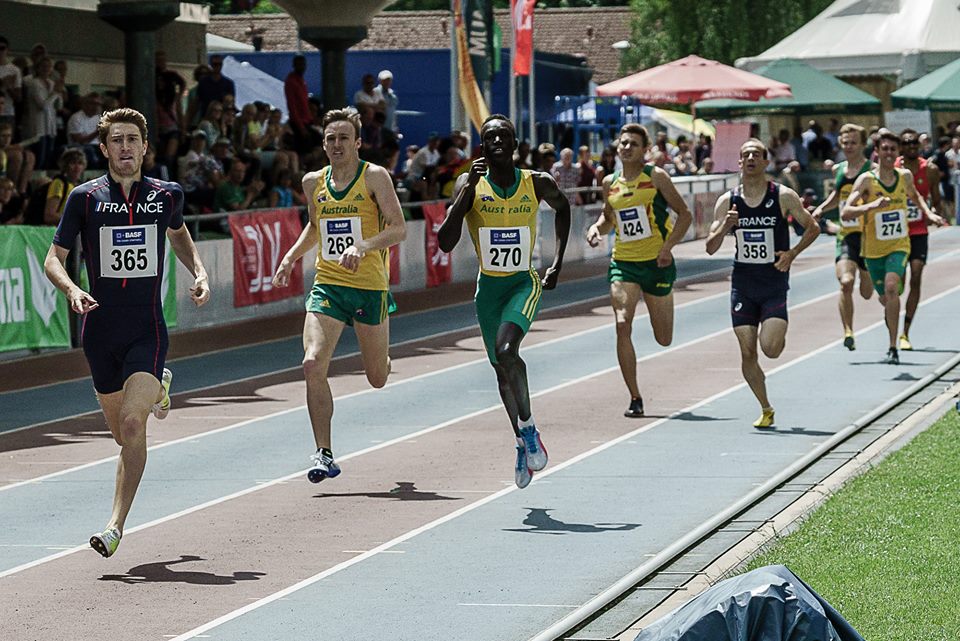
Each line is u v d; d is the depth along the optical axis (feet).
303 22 142.61
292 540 41.88
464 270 131.85
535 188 45.52
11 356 84.38
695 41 276.82
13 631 33.40
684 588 34.94
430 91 188.55
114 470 53.83
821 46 213.87
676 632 21.77
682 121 245.24
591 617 32.99
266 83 163.63
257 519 44.70
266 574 38.14
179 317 95.76
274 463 53.98
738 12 272.51
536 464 44.45
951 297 109.40
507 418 63.31
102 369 39.34
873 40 211.00
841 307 78.79
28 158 89.45
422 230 124.06
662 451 54.49
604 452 54.60
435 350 88.22
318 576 37.86
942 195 187.32
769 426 58.95
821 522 40.14
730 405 65.05
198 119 116.26
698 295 117.19
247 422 63.62
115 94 136.77
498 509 45.50
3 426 64.13
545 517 44.27
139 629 33.37
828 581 33.73
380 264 47.85
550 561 38.99
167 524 44.32
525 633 32.60
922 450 50.70
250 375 78.69
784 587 21.66
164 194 39.22
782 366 77.05
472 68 139.74
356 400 68.95
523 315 45.03
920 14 212.43
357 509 45.83
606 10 342.03
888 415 61.05
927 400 64.54
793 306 106.01
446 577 37.55
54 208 86.28
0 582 37.91
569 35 338.75
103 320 38.91
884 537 37.96
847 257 78.54
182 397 71.10
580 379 74.33
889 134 74.79
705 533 40.37
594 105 230.07
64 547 41.75
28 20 128.16
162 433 60.95
